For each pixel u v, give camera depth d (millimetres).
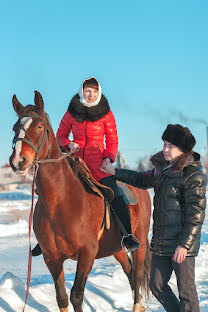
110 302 4906
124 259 5059
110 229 4422
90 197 4109
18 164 3305
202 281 5840
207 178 3369
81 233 3877
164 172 3420
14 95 3736
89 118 4465
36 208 4102
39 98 3609
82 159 4453
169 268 3436
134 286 4801
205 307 4457
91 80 4445
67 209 3805
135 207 4941
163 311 4551
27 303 4434
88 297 4746
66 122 4656
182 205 3322
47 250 3986
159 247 3359
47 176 3660
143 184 3979
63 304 4008
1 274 6266
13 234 10602
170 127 3428
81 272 3893
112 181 4523
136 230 5027
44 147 3549
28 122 3443
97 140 4520
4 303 4297
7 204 19219
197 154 3443
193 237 3168
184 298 3250
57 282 4035
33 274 6301
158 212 3400
